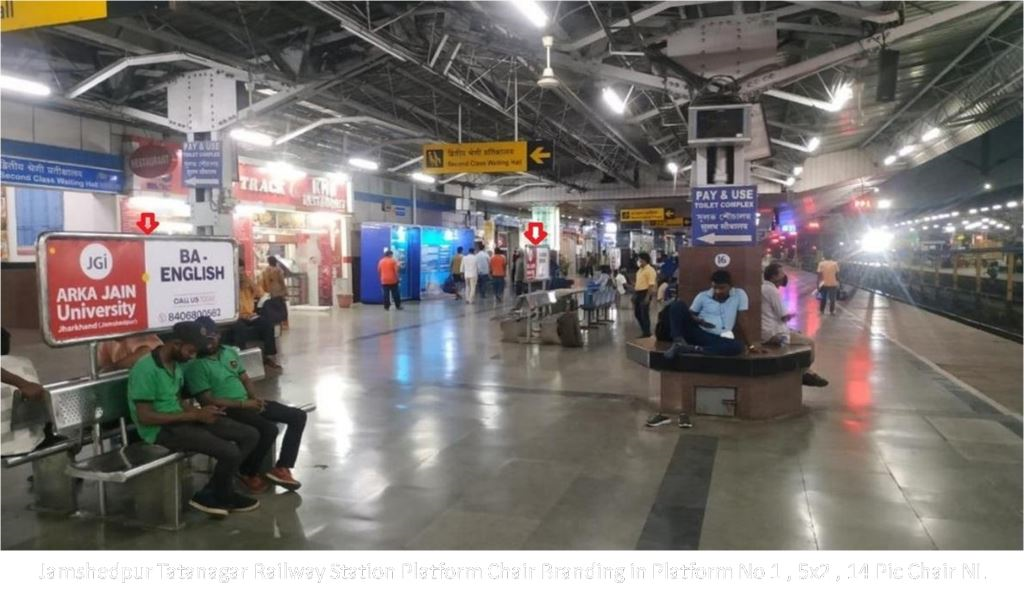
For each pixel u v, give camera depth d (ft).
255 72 34.53
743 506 14.70
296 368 31.53
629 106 54.60
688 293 23.79
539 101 54.24
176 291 17.04
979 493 15.42
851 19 29.37
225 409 15.28
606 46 32.55
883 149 83.87
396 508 14.61
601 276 54.19
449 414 22.77
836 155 88.33
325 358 34.45
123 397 15.08
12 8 16.29
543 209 112.37
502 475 16.71
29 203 43.98
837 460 17.81
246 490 15.53
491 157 48.01
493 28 33.04
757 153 30.14
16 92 37.45
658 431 20.61
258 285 33.37
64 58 38.19
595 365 32.45
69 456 14.30
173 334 14.43
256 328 30.25
